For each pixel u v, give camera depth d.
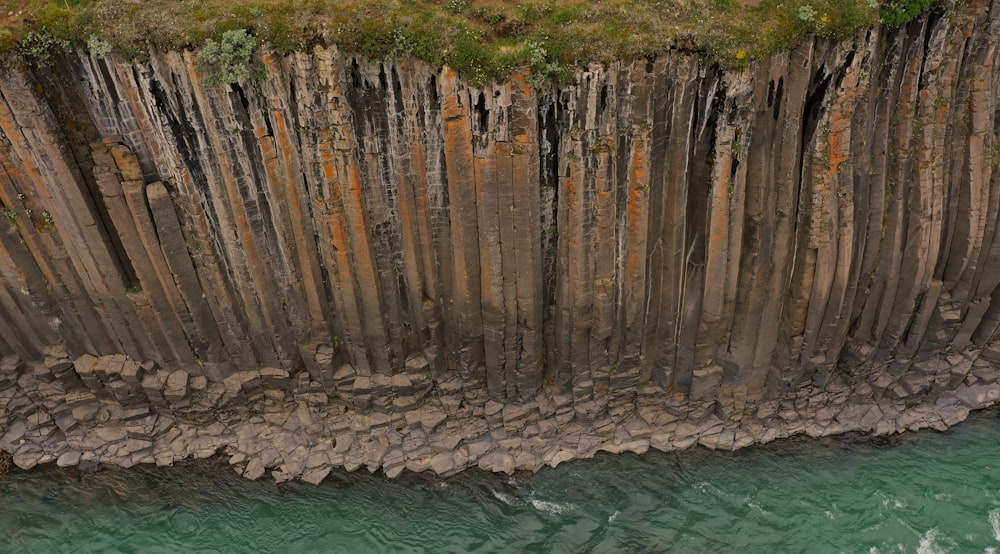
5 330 24.42
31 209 21.55
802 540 22.91
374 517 24.02
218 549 23.47
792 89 19.42
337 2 18.91
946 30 19.78
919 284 23.28
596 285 22.05
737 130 19.56
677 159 20.08
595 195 20.38
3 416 25.75
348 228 21.39
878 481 24.22
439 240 22.02
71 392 25.58
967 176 22.11
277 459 25.14
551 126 19.66
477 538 23.44
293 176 20.55
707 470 24.84
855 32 18.73
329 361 24.11
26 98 19.20
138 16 18.64
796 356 23.88
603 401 25.03
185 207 21.28
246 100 19.34
